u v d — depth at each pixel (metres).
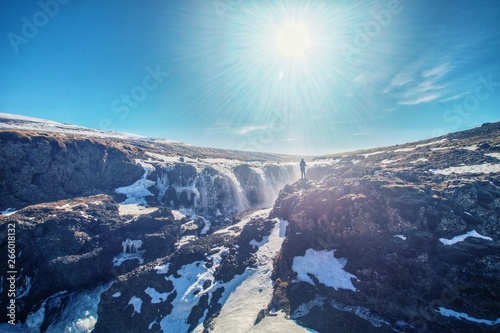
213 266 25.73
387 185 21.89
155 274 25.12
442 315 14.80
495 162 25.89
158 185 51.78
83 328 25.09
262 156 134.50
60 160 41.94
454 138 49.16
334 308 16.89
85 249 31.69
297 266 21.11
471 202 18.80
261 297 20.50
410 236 17.95
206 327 19.17
